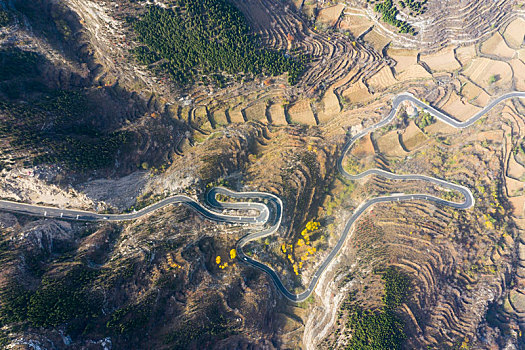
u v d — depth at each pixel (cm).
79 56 12238
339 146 13588
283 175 12575
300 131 13675
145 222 10894
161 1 11712
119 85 12656
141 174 11700
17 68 10594
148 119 12381
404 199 12962
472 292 11706
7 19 10350
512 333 11431
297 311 11806
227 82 13275
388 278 11094
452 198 12888
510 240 12569
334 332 10762
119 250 10194
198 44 12444
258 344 10881
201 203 11538
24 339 7425
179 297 10100
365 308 10756
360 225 12612
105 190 10681
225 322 10225
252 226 11631
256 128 13425
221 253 11619
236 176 12444
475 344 10925
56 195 9938
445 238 12081
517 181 13325
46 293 8394
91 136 11006
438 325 10912
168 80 12600
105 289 9019
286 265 12188
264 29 13350
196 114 13225
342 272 11906
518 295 12138
